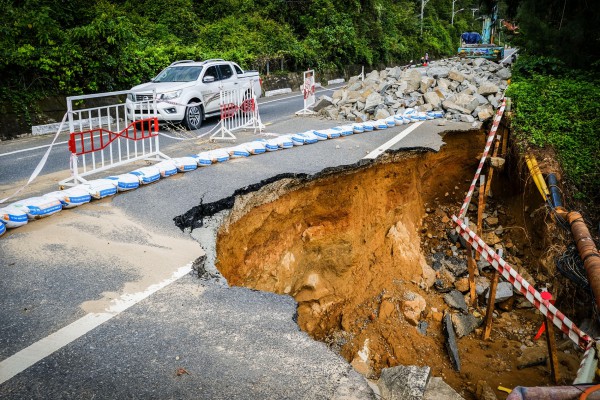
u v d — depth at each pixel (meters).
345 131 11.36
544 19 15.30
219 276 4.80
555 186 9.28
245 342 3.64
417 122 12.93
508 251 10.84
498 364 7.99
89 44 15.98
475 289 9.65
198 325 3.83
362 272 9.45
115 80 16.83
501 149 12.37
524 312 9.47
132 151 10.67
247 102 12.87
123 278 4.51
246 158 9.13
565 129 11.48
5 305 3.99
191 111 13.66
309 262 8.88
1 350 3.43
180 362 3.38
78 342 3.55
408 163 10.47
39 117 14.31
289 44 29.61
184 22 25.06
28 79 14.49
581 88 12.93
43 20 15.18
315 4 34.59
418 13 59.66
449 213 11.89
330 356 3.53
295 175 8.00
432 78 14.92
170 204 6.44
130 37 16.95
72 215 5.98
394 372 5.05
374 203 9.79
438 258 10.70
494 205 12.12
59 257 4.87
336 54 34.38
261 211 7.54
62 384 3.12
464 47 23.80
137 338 3.63
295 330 3.83
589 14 13.77
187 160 8.09
